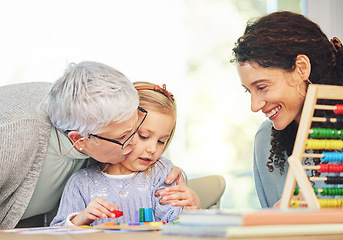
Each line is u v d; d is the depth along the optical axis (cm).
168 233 100
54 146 168
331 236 91
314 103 118
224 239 85
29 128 156
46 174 173
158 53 302
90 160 189
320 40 156
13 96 168
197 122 325
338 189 133
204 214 93
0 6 278
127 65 295
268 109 154
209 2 321
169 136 185
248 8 326
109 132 151
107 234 115
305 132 118
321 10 277
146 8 299
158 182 186
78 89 147
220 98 329
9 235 125
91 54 289
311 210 99
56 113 154
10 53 280
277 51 148
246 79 155
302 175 114
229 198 337
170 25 304
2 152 150
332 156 131
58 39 285
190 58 319
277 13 157
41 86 180
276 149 180
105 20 291
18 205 163
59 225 168
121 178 183
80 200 177
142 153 177
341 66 160
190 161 326
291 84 151
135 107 150
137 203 180
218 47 325
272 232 88
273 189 187
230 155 335
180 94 316
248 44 151
